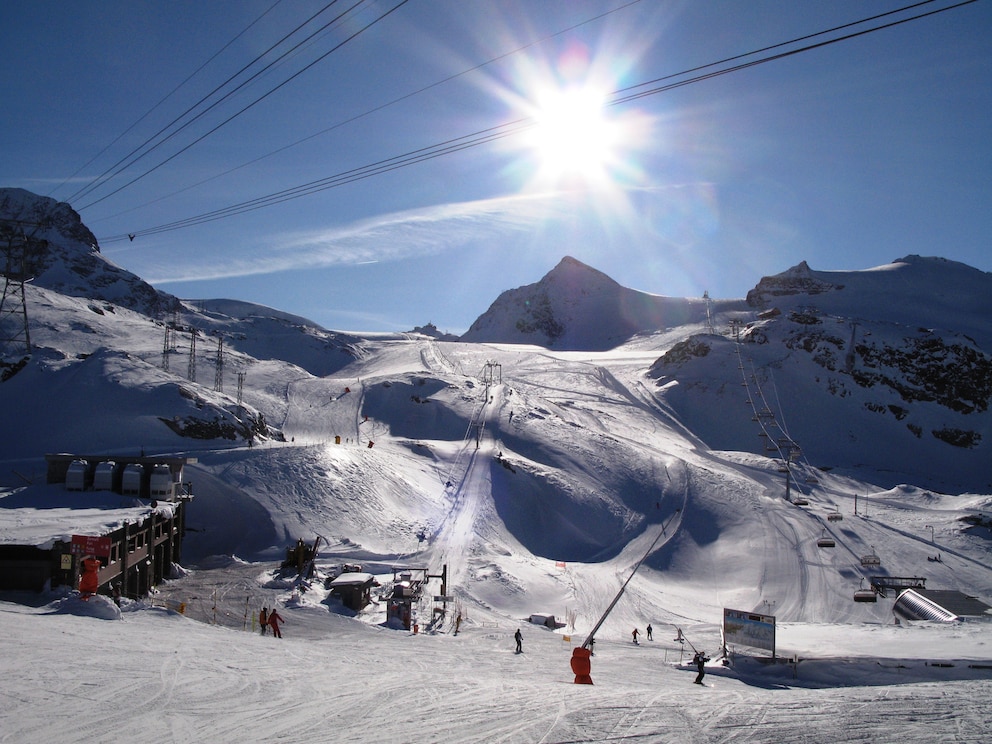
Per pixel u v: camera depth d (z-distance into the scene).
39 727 10.43
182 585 45.62
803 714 12.73
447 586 54.88
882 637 35.88
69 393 88.38
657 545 76.50
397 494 78.00
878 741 11.20
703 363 172.00
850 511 87.81
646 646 40.97
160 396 88.44
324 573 52.47
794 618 56.34
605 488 93.19
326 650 22.58
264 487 71.88
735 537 77.25
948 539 76.19
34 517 37.59
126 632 19.12
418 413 120.50
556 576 61.22
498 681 15.97
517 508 82.31
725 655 30.75
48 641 16.05
